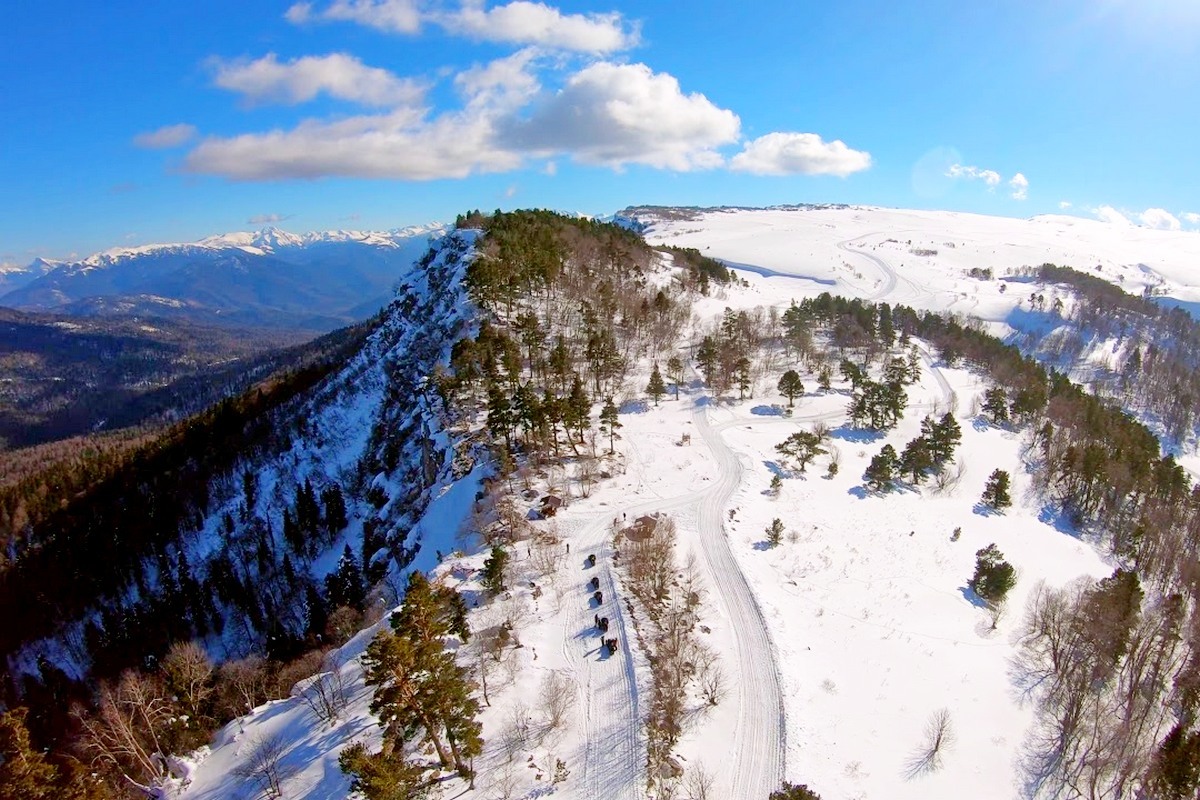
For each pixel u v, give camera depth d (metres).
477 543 83.94
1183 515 114.31
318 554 118.06
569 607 71.12
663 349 160.38
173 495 140.75
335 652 71.50
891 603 80.06
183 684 68.88
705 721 57.34
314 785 51.06
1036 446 139.75
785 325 188.12
